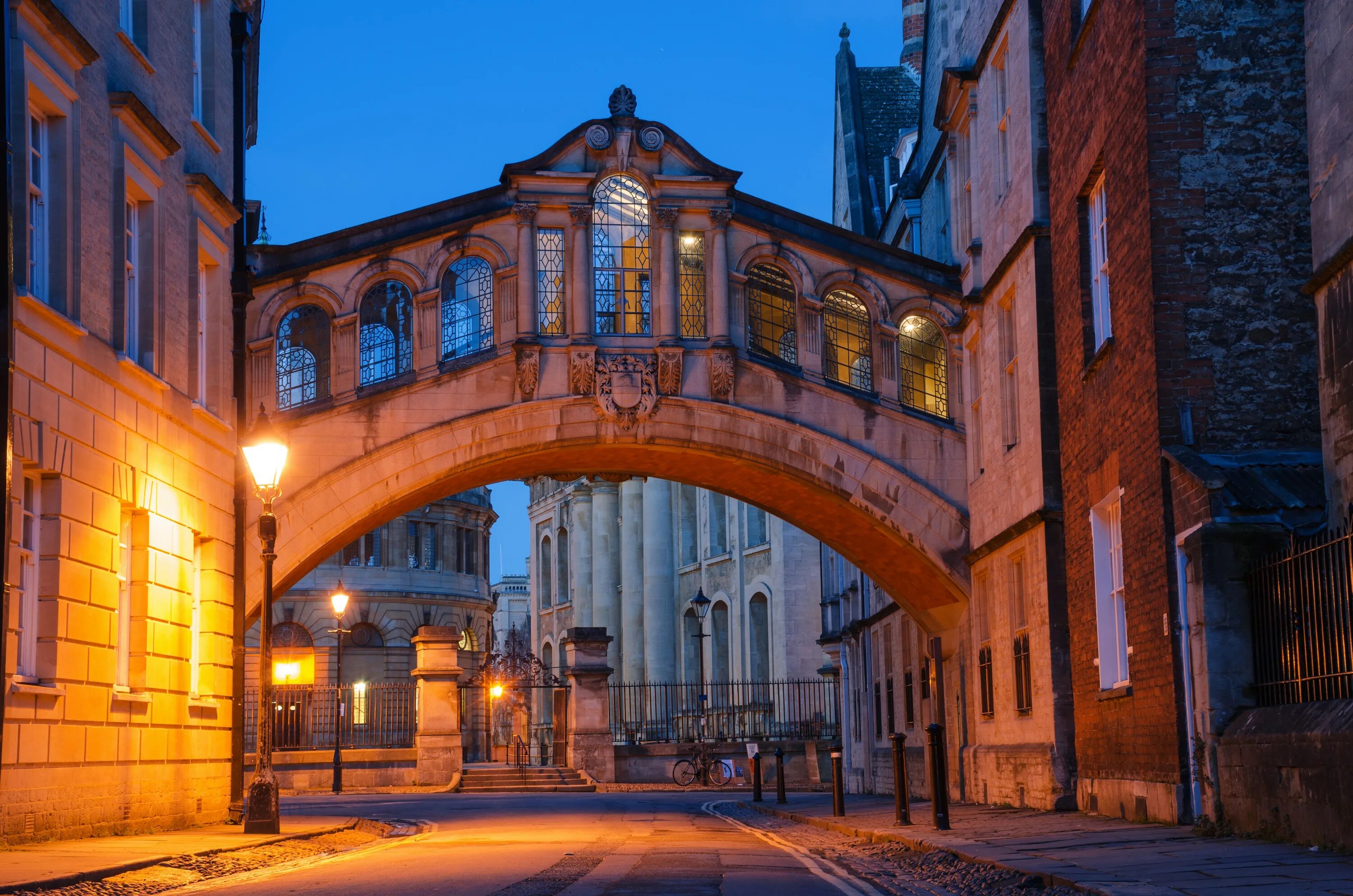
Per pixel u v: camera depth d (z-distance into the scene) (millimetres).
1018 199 22375
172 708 19016
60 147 16094
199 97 21969
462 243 25547
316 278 24984
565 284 25656
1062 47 19688
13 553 14789
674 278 25859
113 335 17438
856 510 26078
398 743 61375
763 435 25828
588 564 66688
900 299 26469
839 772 21516
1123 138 16672
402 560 73938
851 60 46406
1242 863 10578
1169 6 15859
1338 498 13930
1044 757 20875
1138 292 16156
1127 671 17781
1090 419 18516
